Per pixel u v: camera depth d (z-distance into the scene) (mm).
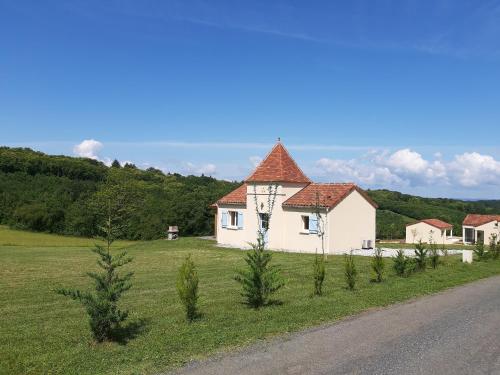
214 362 7805
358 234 32469
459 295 14711
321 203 30641
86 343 8969
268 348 8617
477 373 7453
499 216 64875
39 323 10758
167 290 15531
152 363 7723
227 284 16859
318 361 7918
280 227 32562
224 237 36344
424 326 10453
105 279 9508
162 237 61438
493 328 10344
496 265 24484
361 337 9469
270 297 13930
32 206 66125
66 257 26297
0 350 8516
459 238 68188
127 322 10680
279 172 32812
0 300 13578
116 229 10234
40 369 7457
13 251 30672
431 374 7379
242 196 35781
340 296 13953
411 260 21891
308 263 23328
